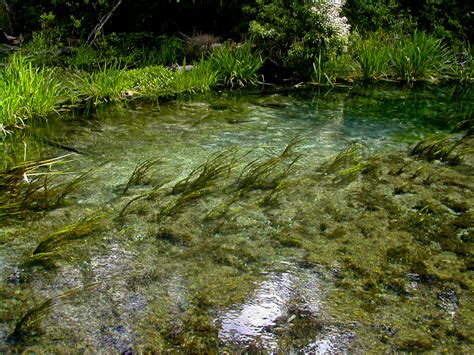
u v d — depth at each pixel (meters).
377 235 3.23
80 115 5.82
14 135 5.05
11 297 2.54
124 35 9.23
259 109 6.27
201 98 6.78
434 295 2.65
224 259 2.92
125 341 2.28
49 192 3.66
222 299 2.57
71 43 9.12
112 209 3.47
